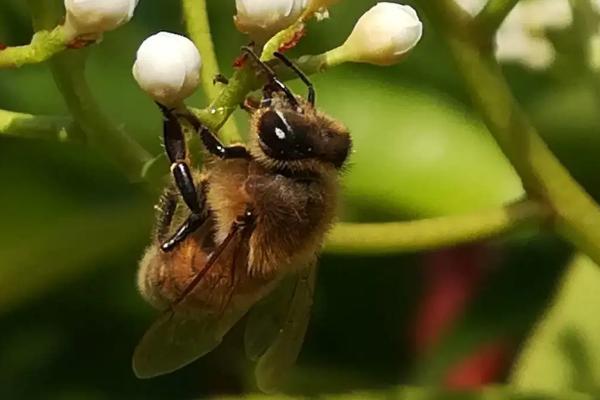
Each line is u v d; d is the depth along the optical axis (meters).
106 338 0.20
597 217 0.16
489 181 0.19
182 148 0.16
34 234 0.19
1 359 0.20
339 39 0.20
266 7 0.16
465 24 0.16
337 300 0.20
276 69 0.16
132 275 0.20
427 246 0.16
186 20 0.17
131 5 0.16
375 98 0.19
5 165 0.19
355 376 0.19
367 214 0.19
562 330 0.18
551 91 0.19
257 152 0.16
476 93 0.16
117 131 0.16
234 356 0.20
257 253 0.16
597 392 0.18
